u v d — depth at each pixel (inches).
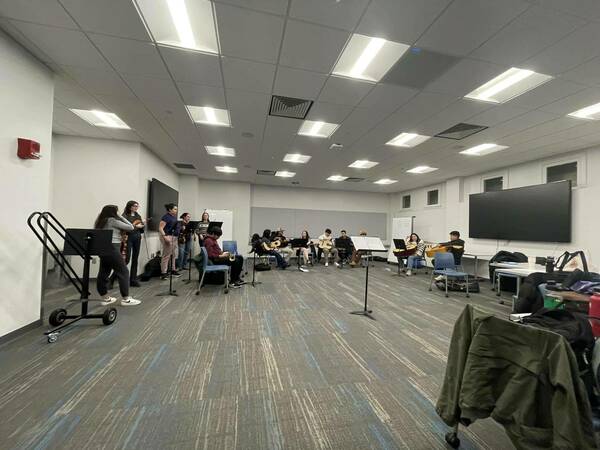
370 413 61.7
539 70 99.8
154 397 65.0
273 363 83.0
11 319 91.9
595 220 176.4
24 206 96.3
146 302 142.1
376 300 162.9
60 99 131.9
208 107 139.9
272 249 272.8
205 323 115.0
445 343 101.5
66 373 74.0
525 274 137.9
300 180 337.1
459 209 287.0
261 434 54.6
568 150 188.7
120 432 53.7
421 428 57.6
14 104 92.1
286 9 75.6
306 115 144.6
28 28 85.4
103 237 112.3
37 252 101.5
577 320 60.8
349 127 159.5
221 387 69.9
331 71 105.4
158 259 204.5
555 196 193.9
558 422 37.1
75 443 50.7
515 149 191.0
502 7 72.6
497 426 59.0
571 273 111.5
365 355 90.1
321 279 227.1
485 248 251.9
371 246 145.4
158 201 227.0
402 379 76.1
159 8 78.8
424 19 78.0
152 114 148.2
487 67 99.5
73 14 79.4
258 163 255.4
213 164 263.1
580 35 81.7
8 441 50.7
